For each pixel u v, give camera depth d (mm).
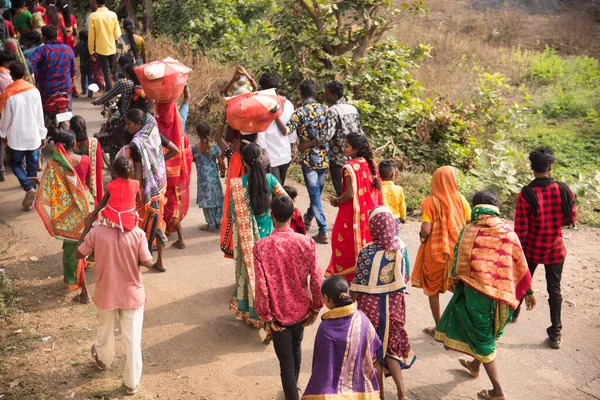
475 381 5164
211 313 6051
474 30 19047
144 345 5512
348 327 3912
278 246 4340
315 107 7066
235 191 5199
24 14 11969
